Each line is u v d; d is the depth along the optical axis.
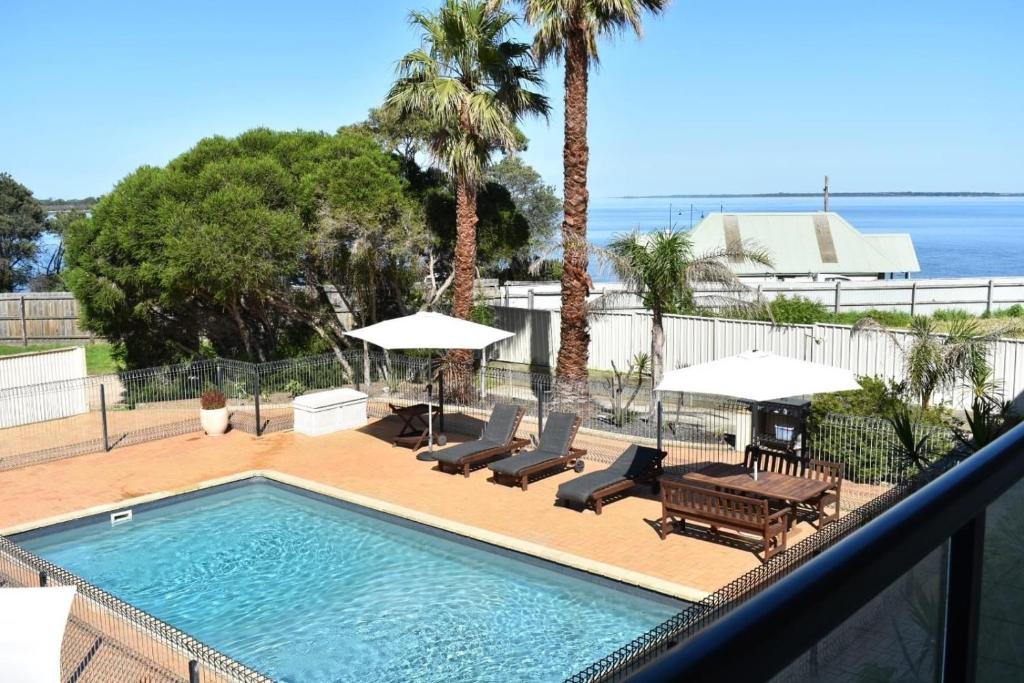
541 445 17.34
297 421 21.47
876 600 1.26
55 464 19.12
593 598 12.30
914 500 1.30
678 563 12.76
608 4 19.06
